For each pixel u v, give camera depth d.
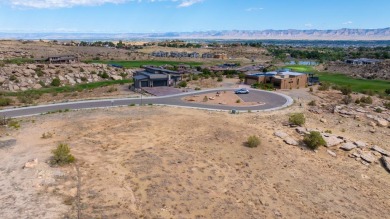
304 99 77.56
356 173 38.59
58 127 46.66
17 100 73.25
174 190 28.58
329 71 171.50
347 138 49.25
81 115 55.38
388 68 150.50
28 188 26.83
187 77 115.81
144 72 103.62
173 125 49.59
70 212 23.70
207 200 27.55
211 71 141.50
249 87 95.44
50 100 74.31
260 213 26.77
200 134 45.59
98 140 41.06
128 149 38.09
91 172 30.80
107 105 65.62
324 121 58.22
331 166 39.59
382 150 45.19
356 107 70.06
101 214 23.77
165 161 34.75
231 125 51.09
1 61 117.75
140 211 24.88
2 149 36.22
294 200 30.06
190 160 35.69
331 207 29.77
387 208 31.42
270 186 32.22
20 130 44.81
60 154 32.19
